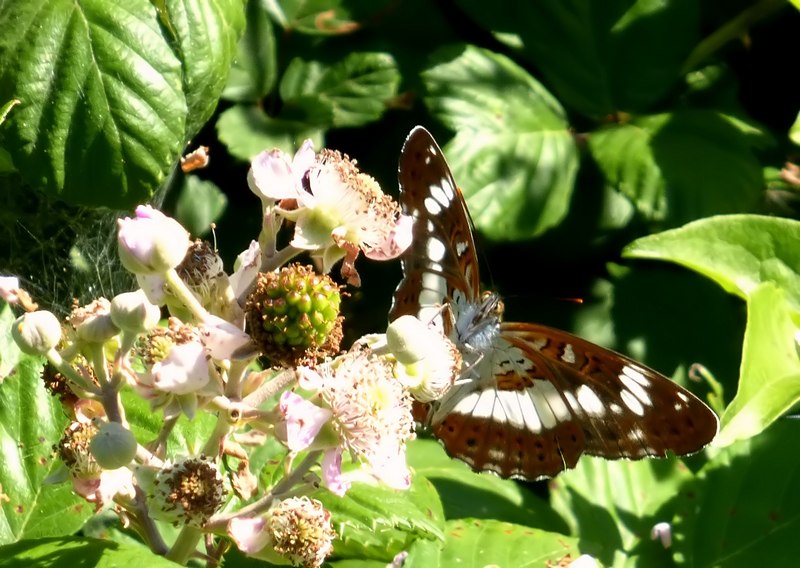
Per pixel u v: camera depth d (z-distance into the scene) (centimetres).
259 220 35
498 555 29
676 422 30
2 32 26
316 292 21
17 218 31
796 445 32
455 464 33
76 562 22
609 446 31
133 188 27
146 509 23
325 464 22
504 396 31
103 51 26
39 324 22
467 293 31
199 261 22
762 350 29
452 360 24
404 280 30
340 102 35
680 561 32
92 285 33
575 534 32
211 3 28
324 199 23
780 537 31
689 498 33
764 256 31
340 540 28
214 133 35
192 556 23
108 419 22
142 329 22
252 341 22
